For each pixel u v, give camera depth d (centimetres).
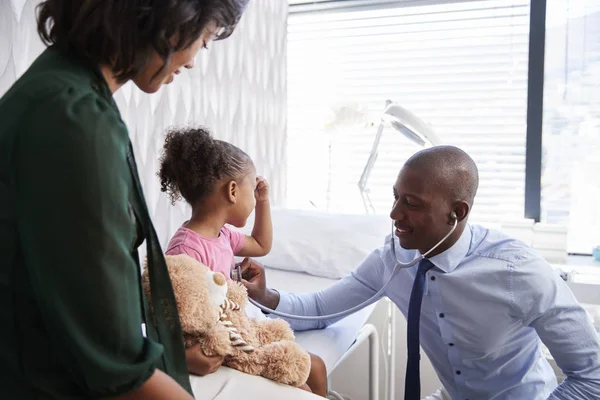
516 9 235
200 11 56
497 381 120
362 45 259
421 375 213
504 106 240
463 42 244
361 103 246
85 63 55
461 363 120
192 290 84
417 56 251
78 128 46
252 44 225
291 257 188
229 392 83
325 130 226
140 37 54
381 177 261
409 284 124
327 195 268
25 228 45
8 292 49
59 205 44
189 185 103
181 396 51
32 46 127
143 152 164
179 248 100
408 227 109
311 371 106
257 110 232
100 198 45
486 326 112
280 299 133
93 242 45
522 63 236
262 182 128
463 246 112
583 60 225
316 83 268
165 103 172
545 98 232
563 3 225
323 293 136
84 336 46
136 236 57
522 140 239
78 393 51
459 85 246
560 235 222
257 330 103
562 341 107
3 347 50
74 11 54
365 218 198
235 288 100
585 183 230
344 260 183
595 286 191
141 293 60
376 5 255
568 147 231
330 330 131
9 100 51
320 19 264
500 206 244
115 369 46
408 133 185
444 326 117
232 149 106
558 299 107
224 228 119
